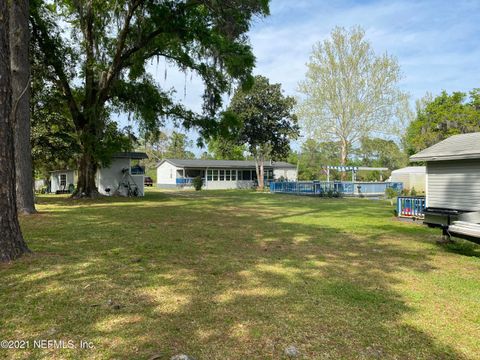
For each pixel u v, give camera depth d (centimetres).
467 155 934
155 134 2077
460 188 1017
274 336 291
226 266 507
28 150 1105
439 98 2431
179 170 3906
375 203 1898
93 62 1692
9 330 285
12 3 1062
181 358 246
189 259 541
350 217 1212
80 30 1788
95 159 1808
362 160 4591
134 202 1719
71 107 1831
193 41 1712
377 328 314
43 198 1978
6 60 474
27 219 955
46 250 552
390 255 618
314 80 3119
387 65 3000
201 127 2020
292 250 639
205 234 782
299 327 311
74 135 1859
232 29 1552
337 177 4516
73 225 852
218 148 4475
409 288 432
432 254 633
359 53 3019
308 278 462
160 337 282
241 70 1752
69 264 477
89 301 350
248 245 674
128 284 406
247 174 4288
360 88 3069
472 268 535
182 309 341
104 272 447
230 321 317
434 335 303
